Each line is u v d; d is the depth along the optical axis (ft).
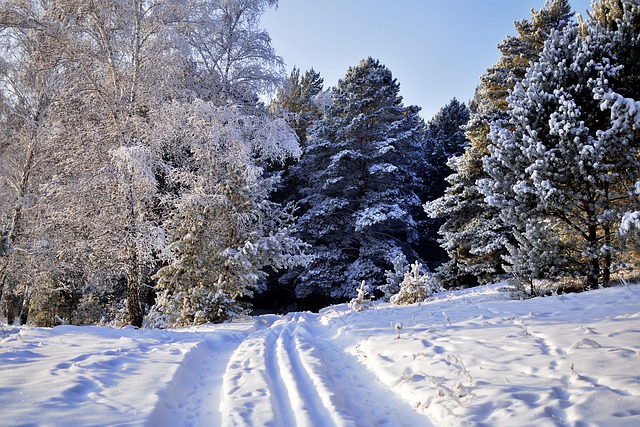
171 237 45.42
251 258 45.52
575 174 29.32
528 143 31.73
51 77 43.24
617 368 10.95
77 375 13.69
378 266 85.15
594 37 32.19
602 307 20.58
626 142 27.20
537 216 32.40
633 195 27.66
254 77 58.54
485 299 34.99
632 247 26.91
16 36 44.19
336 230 85.56
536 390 10.28
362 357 17.74
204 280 42.86
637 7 32.24
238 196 47.73
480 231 60.13
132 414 10.37
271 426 10.02
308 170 95.50
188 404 12.80
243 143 46.62
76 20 41.14
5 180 45.65
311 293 84.48
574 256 30.37
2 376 13.46
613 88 31.58
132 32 43.14
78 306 62.59
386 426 10.35
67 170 44.60
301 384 13.82
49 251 45.65
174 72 44.78
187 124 45.29
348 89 93.45
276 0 56.65
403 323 24.47
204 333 27.50
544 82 33.22
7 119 44.75
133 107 44.16
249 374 15.17
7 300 54.80
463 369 11.76
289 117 64.03
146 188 41.70
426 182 120.06
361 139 91.50
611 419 8.09
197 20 48.32
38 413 10.06
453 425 9.01
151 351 19.03
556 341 14.83
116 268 44.83
